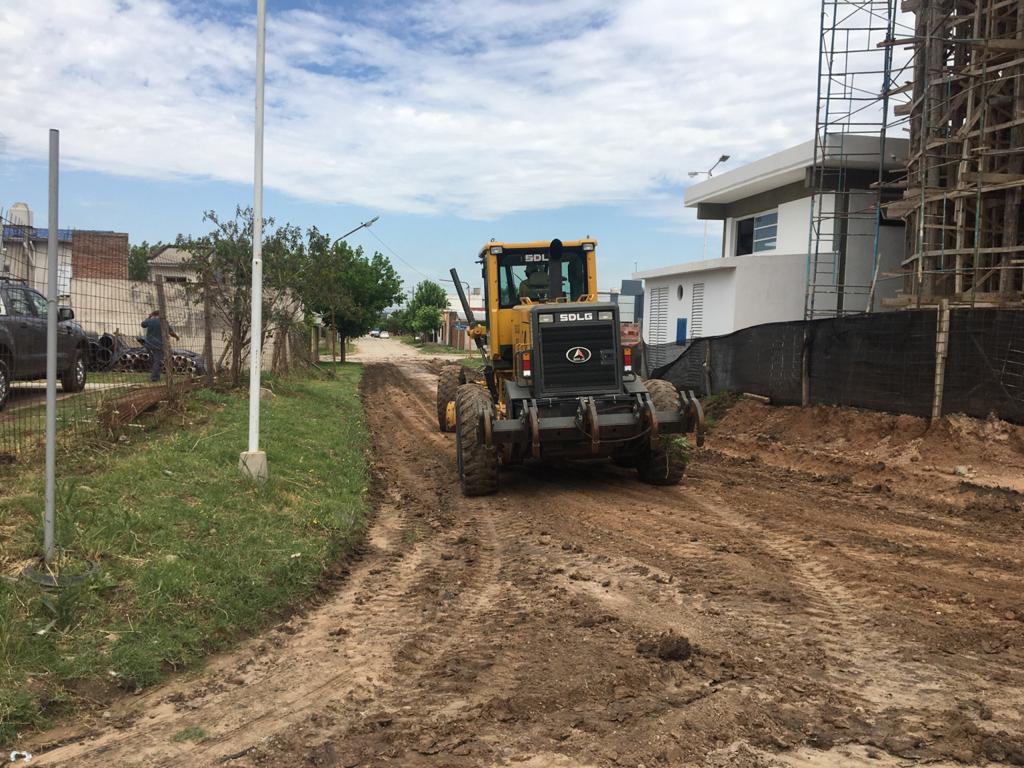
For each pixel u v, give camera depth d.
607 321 9.28
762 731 3.61
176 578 5.11
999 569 6.19
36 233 11.34
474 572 6.36
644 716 3.74
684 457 9.73
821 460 11.00
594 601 5.48
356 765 3.33
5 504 5.91
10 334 10.23
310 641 4.84
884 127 16.28
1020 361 9.35
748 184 19.89
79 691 3.94
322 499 8.05
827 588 5.76
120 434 9.03
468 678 4.21
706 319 20.00
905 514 8.19
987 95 12.93
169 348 11.27
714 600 5.50
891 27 16.47
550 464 11.41
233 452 8.89
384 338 97.00
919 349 10.66
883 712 3.80
